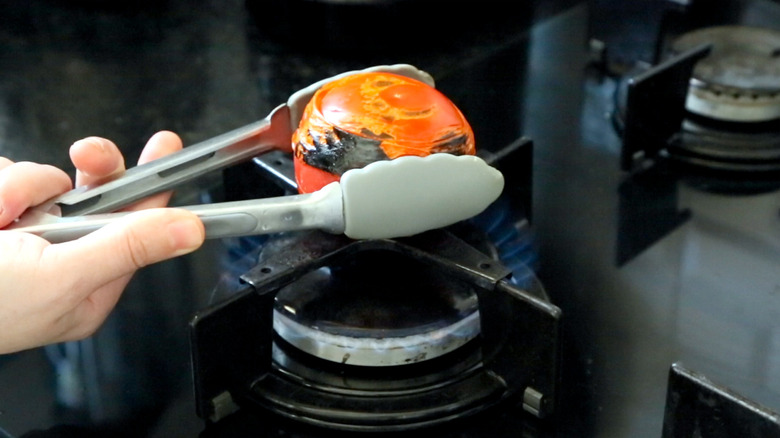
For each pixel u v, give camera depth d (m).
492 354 0.66
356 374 0.67
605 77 0.95
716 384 0.60
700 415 0.61
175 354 0.71
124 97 0.93
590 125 0.89
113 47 0.99
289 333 0.67
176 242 0.62
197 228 0.62
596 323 0.72
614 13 1.03
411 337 0.66
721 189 0.83
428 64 0.96
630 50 0.97
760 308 0.73
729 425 0.60
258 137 0.69
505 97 0.92
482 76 0.95
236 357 0.65
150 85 0.94
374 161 0.64
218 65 0.96
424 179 0.62
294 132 0.68
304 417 0.65
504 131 0.88
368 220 0.63
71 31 1.02
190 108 0.91
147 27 1.03
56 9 1.07
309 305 0.68
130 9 1.07
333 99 0.65
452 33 1.00
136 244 0.62
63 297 0.63
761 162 0.83
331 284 0.69
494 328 0.65
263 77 0.95
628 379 0.69
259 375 0.66
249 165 0.76
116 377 0.69
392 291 0.69
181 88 0.94
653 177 0.84
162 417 0.67
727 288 0.74
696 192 0.82
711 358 0.70
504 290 0.64
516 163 0.76
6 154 0.85
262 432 0.66
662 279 0.75
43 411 0.68
